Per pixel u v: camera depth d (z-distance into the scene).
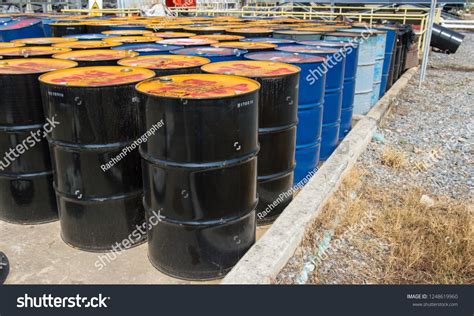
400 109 8.64
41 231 4.05
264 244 3.46
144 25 8.47
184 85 3.48
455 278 3.50
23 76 3.74
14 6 19.45
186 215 3.24
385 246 3.93
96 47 5.28
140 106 3.25
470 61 15.34
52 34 7.68
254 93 3.26
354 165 5.63
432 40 15.44
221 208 3.28
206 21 10.84
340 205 4.45
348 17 15.52
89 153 3.47
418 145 6.57
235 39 6.57
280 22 10.59
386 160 5.79
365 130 6.44
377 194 4.88
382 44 7.95
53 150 3.62
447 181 5.34
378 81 8.20
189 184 3.16
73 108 3.36
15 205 4.09
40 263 3.54
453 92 10.29
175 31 7.92
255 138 3.39
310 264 3.55
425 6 16.98
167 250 3.39
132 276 3.43
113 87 3.38
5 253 3.65
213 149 3.11
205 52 5.03
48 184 4.11
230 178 3.25
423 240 3.98
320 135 5.13
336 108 5.67
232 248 3.46
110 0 21.70
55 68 4.04
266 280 3.09
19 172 3.98
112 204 3.63
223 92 3.23
